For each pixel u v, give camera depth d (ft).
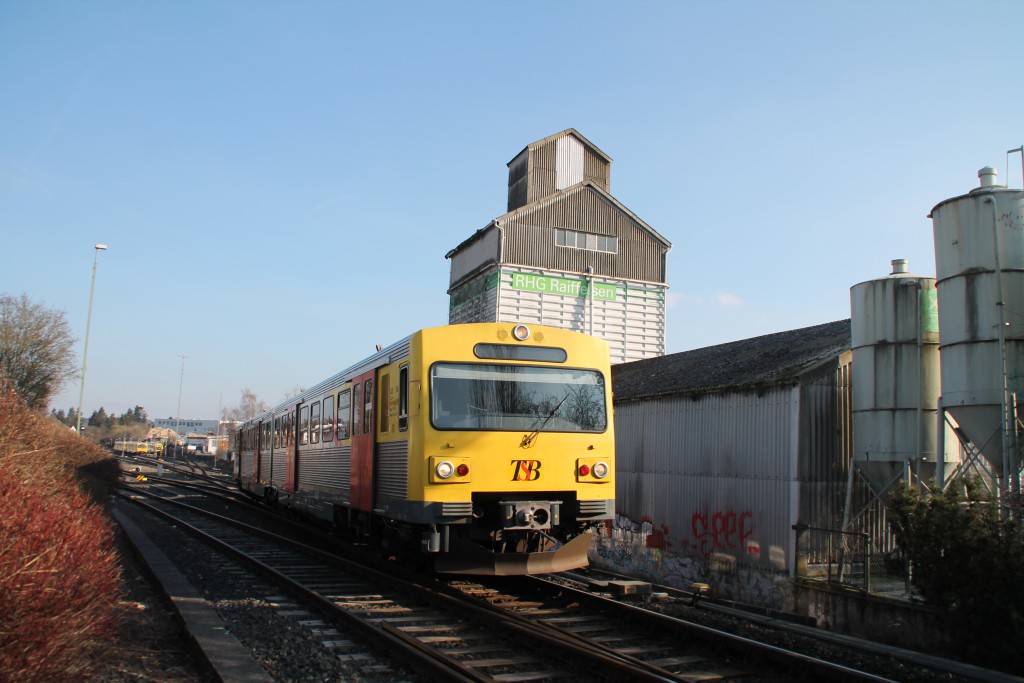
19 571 14.37
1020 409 32.68
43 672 14.73
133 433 485.97
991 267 34.12
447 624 28.09
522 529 31.60
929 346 38.09
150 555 41.47
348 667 22.17
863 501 41.16
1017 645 26.30
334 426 46.44
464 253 102.63
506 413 32.73
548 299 91.50
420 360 32.37
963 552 28.04
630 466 53.57
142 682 20.01
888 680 20.25
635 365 68.69
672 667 23.36
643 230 98.17
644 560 50.83
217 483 129.90
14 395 34.35
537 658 23.81
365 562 43.65
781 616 36.11
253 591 34.06
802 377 40.34
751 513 42.27
